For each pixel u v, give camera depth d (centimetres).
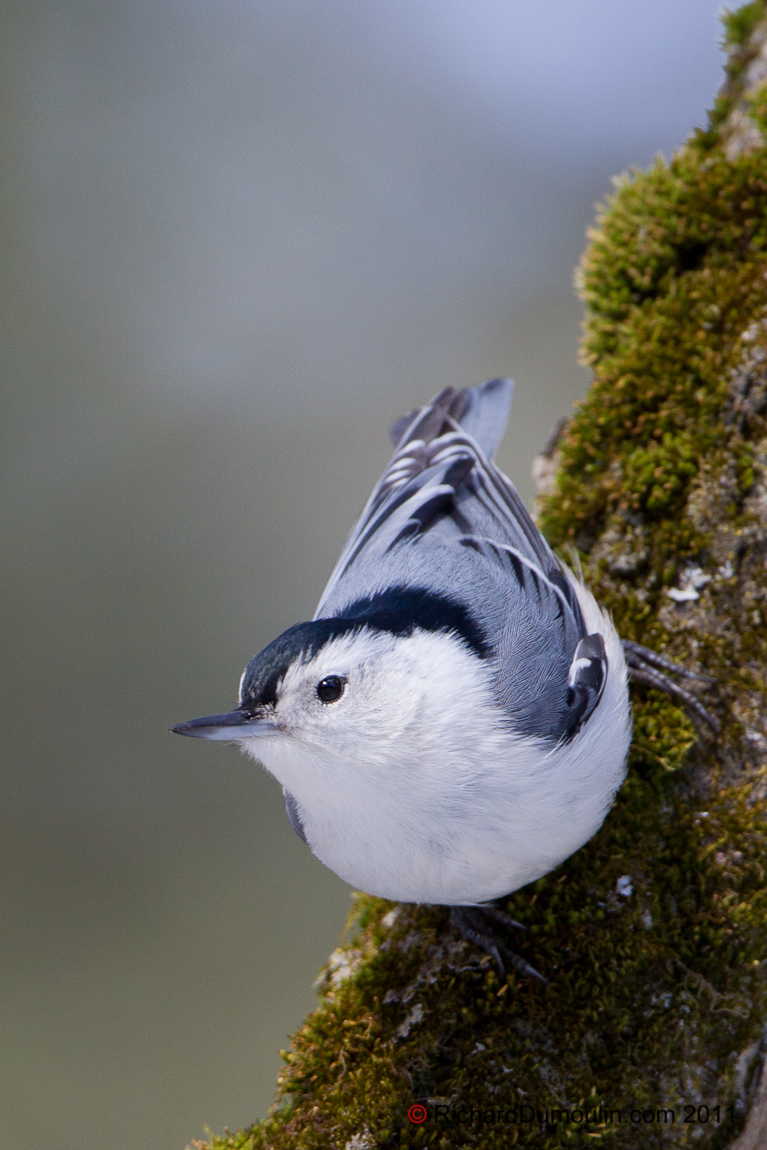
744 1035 534
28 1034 1013
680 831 589
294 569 1278
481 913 584
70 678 1211
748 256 733
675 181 762
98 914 1109
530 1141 514
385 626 541
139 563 1258
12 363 1302
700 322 714
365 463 1319
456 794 518
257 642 1245
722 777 603
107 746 1197
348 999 575
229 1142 538
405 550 623
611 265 770
